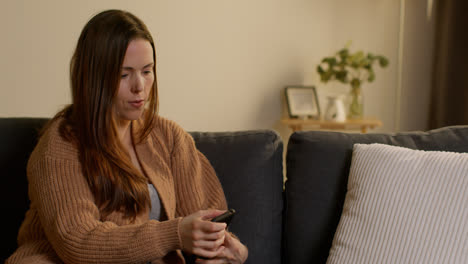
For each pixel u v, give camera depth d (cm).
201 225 94
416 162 108
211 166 130
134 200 109
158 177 120
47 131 108
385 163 111
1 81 289
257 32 325
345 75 302
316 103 323
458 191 98
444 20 303
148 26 309
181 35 315
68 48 296
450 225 95
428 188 102
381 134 131
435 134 126
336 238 113
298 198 127
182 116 324
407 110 335
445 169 103
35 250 101
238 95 329
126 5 302
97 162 105
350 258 105
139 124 125
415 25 324
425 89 330
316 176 126
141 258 95
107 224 99
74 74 108
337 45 333
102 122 106
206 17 317
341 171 125
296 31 329
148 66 107
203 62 321
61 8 292
